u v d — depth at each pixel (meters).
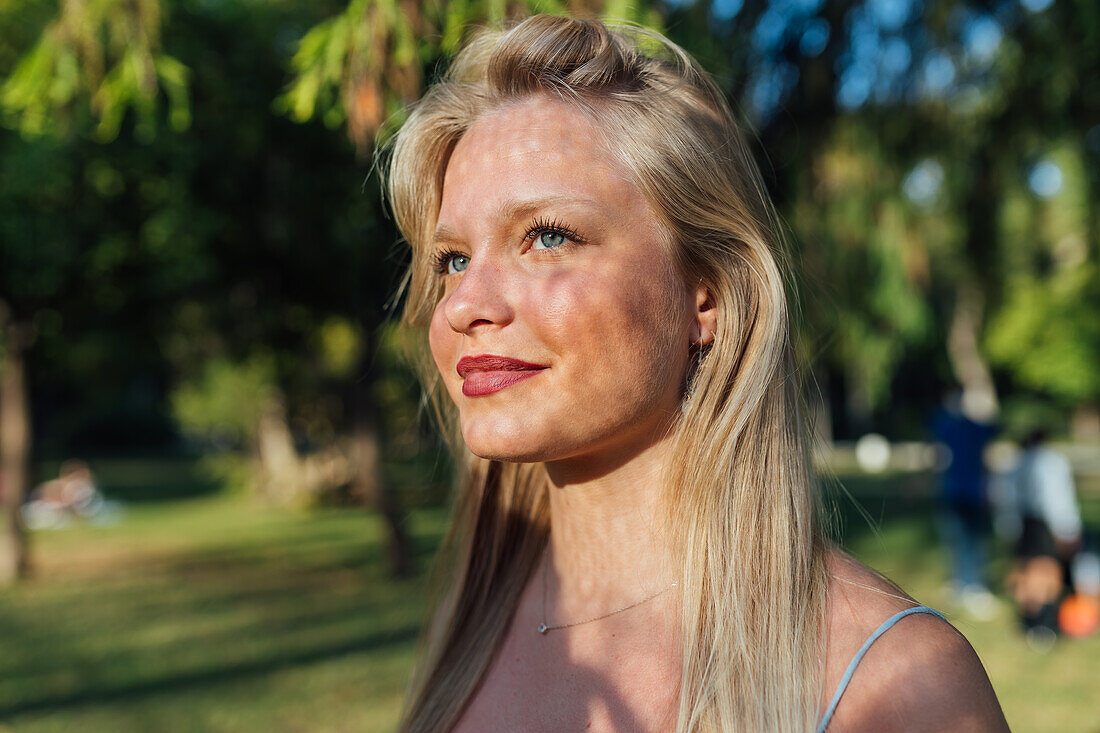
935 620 0.85
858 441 31.88
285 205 7.97
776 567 0.93
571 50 1.02
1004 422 31.28
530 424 0.93
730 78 3.16
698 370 1.02
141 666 5.52
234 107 7.27
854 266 4.69
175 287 9.03
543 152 0.95
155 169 7.69
